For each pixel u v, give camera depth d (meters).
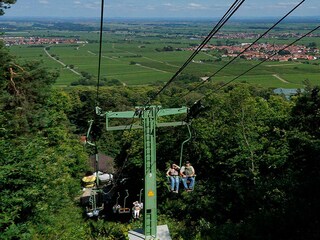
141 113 12.57
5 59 25.81
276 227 14.42
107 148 49.16
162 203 24.89
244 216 19.16
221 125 30.17
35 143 16.27
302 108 31.45
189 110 12.95
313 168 22.12
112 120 50.19
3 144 14.59
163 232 12.77
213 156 28.69
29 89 26.77
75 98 66.94
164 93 71.19
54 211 18.06
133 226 17.39
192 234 17.17
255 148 27.19
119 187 33.28
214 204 21.61
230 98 31.25
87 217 26.98
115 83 128.75
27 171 13.91
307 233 13.64
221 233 15.78
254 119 30.81
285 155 26.20
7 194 13.18
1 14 26.09
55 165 17.53
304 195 16.98
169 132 31.61
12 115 23.50
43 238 14.81
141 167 32.06
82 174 37.97
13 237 12.81
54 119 31.80
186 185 15.16
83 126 56.25
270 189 19.23
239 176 25.36
